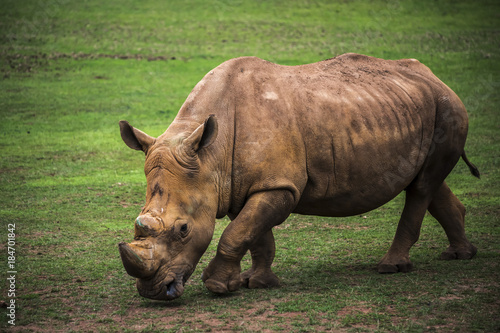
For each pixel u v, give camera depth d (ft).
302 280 84.43
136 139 76.48
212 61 301.84
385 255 90.99
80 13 386.32
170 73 287.28
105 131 208.23
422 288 78.48
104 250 100.07
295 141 79.25
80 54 315.78
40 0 403.34
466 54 300.40
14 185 145.38
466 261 92.94
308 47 313.94
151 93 259.19
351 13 391.65
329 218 122.62
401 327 64.39
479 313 68.44
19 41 328.90
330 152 81.71
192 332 64.03
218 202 76.59
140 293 71.00
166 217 70.54
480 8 399.44
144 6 407.03
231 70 81.30
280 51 307.58
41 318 69.62
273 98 80.23
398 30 348.79
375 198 87.20
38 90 258.98
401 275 86.07
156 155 73.10
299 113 80.69
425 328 64.13
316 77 86.02
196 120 77.41
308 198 83.05
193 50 320.70
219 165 76.13
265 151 77.25
